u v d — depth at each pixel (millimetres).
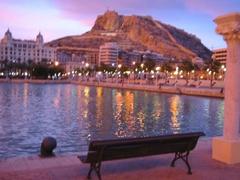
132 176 7684
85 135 22859
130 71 146500
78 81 151625
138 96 67812
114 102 52594
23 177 7406
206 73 120062
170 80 112688
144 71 139875
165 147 7695
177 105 47750
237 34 8586
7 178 7320
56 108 42750
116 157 7270
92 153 6973
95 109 41750
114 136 22875
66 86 122000
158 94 74625
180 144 7836
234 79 8891
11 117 32719
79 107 44219
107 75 161625
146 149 7480
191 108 43562
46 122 29453
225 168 8445
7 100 54344
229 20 8656
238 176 7812
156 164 8719
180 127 28047
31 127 26250
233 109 8945
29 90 87875
